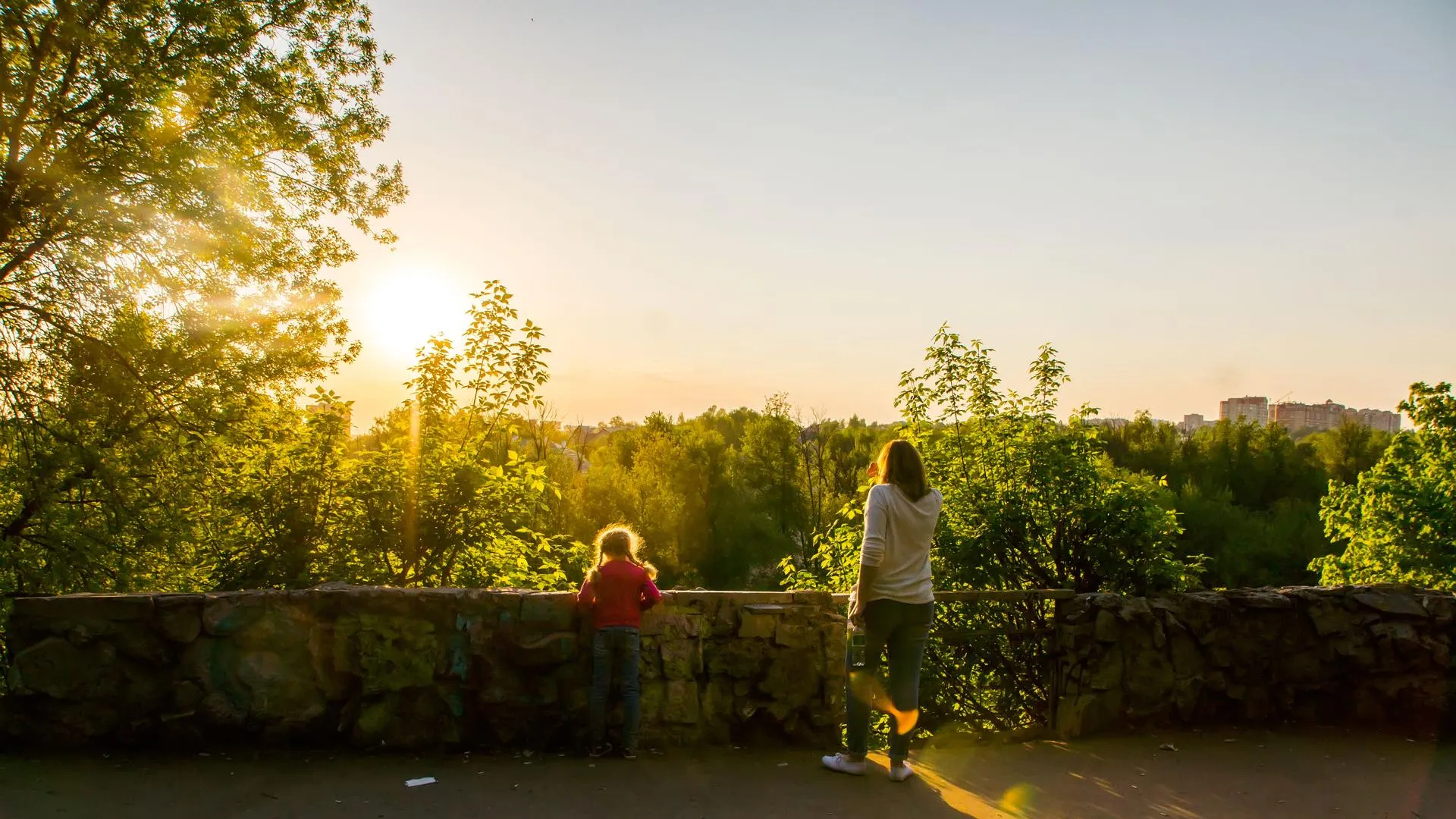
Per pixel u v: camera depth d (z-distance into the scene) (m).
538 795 4.45
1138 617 6.01
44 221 13.10
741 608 5.54
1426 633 6.20
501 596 5.27
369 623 5.14
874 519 4.78
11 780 4.31
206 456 12.37
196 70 13.56
